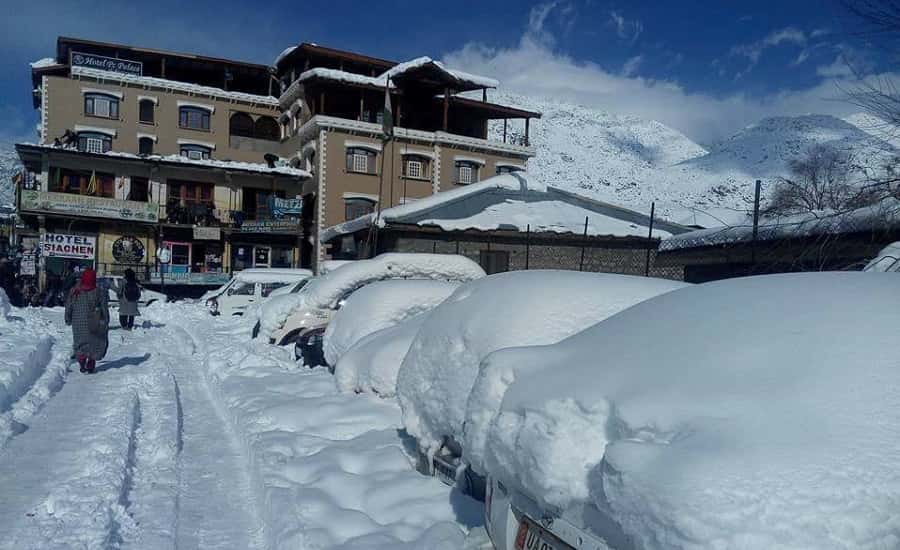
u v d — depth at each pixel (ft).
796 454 6.54
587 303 14.80
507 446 9.48
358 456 18.38
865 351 7.76
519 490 9.54
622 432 8.12
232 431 24.52
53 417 24.79
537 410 9.21
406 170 134.00
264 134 148.97
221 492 18.30
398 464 17.76
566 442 8.59
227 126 143.95
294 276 75.72
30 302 88.12
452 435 14.70
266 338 41.14
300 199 127.75
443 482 15.92
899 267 19.52
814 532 6.02
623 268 77.15
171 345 50.19
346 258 89.40
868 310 8.61
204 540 15.14
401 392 17.03
